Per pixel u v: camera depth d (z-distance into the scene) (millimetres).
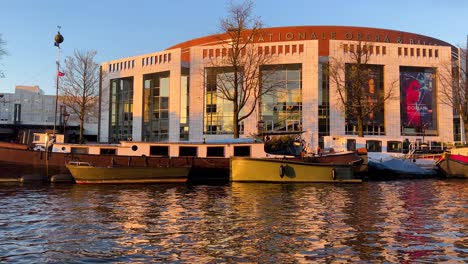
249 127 46000
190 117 48219
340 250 8766
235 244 9289
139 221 12047
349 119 45469
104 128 56438
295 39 51250
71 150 26016
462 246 9102
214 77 48062
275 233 10398
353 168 27828
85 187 22250
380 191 20688
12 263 7809
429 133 47156
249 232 10523
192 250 8789
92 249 8852
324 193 19578
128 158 25922
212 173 26766
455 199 17469
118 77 54969
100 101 52969
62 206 14930
